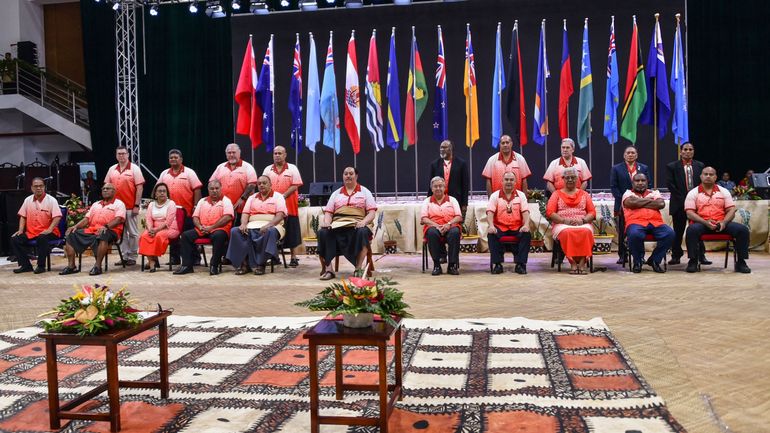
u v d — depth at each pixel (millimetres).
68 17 18859
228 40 16125
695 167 8430
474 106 11195
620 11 12336
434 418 2977
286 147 13914
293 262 9133
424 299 6203
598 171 12633
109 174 9609
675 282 6988
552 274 7891
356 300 2973
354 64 11391
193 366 3930
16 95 17453
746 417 3004
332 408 3150
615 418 2912
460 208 8734
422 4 13141
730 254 9891
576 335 4555
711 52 13734
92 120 17141
